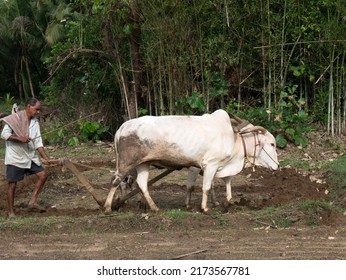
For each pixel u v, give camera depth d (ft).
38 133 29.37
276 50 46.98
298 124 46.37
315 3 46.44
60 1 80.53
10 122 28.43
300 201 29.43
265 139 30.48
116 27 48.62
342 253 23.77
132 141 27.89
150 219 27.53
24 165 28.91
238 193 34.55
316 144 46.29
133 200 32.42
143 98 51.49
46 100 61.11
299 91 50.26
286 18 46.47
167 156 28.17
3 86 104.32
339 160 40.14
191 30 46.91
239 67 48.49
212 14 46.50
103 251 24.41
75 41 52.42
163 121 28.14
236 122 30.99
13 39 90.53
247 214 28.19
